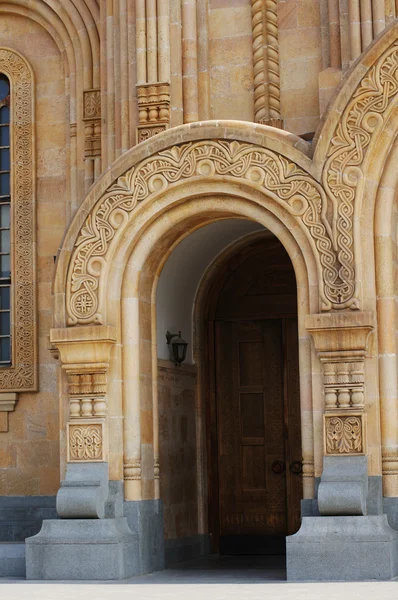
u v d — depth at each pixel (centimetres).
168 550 1742
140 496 1617
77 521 1564
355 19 1717
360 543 1438
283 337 1983
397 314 1570
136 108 1794
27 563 1560
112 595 1333
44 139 1961
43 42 1981
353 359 1518
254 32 1783
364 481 1480
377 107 1545
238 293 2003
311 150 1567
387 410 1527
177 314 1844
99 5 1917
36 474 1898
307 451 1540
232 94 1789
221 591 1349
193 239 1764
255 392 1984
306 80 1766
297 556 1454
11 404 1916
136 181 1631
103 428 1605
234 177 1585
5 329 1966
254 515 1955
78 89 1916
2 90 2008
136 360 1638
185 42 1791
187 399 1875
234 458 1975
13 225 1955
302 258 1566
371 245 1546
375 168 1549
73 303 1634
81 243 1644
